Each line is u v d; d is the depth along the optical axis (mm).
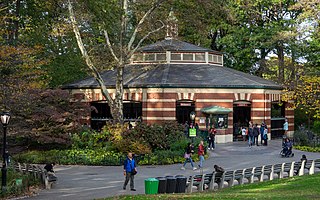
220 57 55062
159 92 46438
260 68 63219
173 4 39875
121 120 39281
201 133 42469
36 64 33000
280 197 17984
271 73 63219
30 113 32906
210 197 18219
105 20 36906
